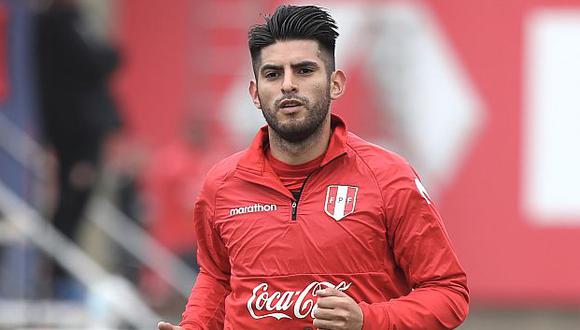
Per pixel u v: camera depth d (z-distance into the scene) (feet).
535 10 146.92
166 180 141.08
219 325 61.52
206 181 59.21
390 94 147.02
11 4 126.52
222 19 147.13
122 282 120.88
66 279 122.31
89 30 137.39
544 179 147.33
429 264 56.24
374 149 57.47
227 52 146.92
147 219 139.23
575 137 147.02
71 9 124.57
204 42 146.82
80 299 120.47
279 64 55.72
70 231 126.41
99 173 128.06
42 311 111.65
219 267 61.36
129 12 146.00
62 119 124.98
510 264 148.05
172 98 146.20
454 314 55.93
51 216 126.31
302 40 55.83
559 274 147.64
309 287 55.88
